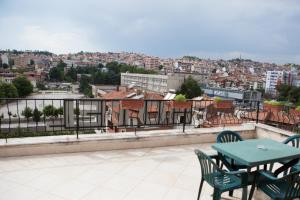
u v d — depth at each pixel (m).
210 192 3.44
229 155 2.74
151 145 5.33
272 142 3.25
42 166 4.04
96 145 4.86
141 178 3.79
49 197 3.12
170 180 3.77
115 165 4.25
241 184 2.71
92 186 3.46
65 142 4.63
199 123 7.55
